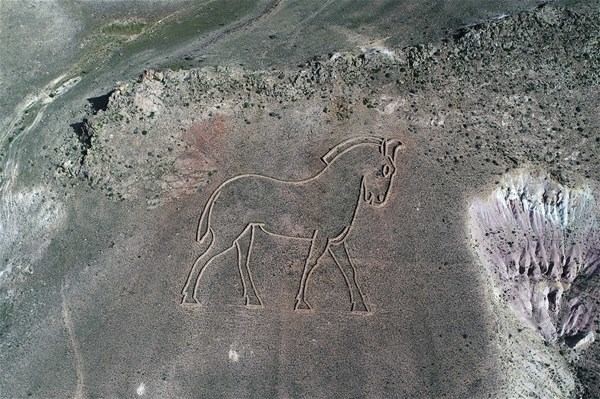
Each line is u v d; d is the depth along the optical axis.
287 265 41.22
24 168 47.00
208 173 44.75
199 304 40.38
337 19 53.47
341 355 38.28
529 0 52.91
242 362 38.38
